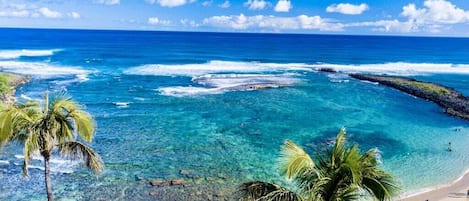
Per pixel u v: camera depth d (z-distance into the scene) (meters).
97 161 14.13
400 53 155.00
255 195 10.69
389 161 31.30
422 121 45.25
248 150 32.72
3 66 85.00
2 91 50.22
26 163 12.75
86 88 60.88
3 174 25.69
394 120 45.41
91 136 13.42
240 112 46.56
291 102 53.41
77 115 13.09
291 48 173.38
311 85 68.19
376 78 75.00
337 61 117.50
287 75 80.62
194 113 45.47
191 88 62.38
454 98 57.06
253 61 112.38
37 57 107.06
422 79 78.94
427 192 24.92
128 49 145.12
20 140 13.14
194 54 131.75
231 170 28.17
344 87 67.19
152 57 116.88
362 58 129.62
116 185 25.05
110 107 47.72
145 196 23.67
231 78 74.06
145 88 61.84
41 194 23.64
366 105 53.25
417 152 33.66
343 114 47.50
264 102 52.78
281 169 10.39
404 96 60.56
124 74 77.62
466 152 33.69
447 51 170.12
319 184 9.79
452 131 41.03
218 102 51.88
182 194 24.05
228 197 23.78
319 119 44.56
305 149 33.72
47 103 13.22
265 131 38.78
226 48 164.75
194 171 27.77
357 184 9.76
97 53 124.88
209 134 37.19
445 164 30.53
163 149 32.34
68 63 94.81
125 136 35.66
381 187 9.70
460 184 26.34
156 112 45.56
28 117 12.66
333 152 10.37
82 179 25.55
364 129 41.03
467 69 99.44
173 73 80.44
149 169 27.84
